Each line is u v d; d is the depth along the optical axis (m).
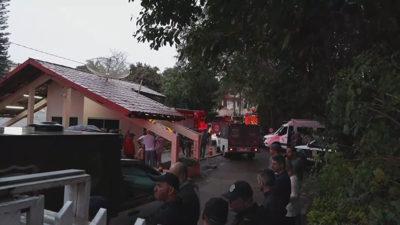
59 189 2.78
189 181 3.53
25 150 2.41
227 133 22.11
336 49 6.03
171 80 38.25
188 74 15.21
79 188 1.86
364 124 2.75
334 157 2.87
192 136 15.57
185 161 14.79
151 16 7.42
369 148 2.89
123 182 4.08
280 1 4.39
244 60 12.14
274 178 4.08
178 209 2.99
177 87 37.19
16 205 1.36
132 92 18.08
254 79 13.16
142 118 14.09
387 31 4.59
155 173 5.05
